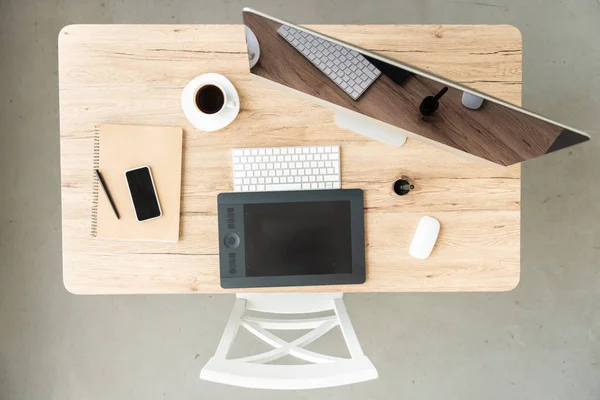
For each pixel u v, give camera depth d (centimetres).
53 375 203
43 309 202
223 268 133
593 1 203
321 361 126
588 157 203
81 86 133
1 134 199
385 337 204
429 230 132
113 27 133
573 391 206
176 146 134
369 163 136
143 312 202
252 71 116
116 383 203
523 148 109
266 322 146
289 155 134
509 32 133
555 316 205
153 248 135
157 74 134
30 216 200
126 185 133
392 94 110
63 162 134
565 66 203
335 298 149
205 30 133
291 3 199
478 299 205
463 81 134
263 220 133
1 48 199
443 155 136
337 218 134
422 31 133
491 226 136
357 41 133
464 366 205
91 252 134
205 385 203
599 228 204
